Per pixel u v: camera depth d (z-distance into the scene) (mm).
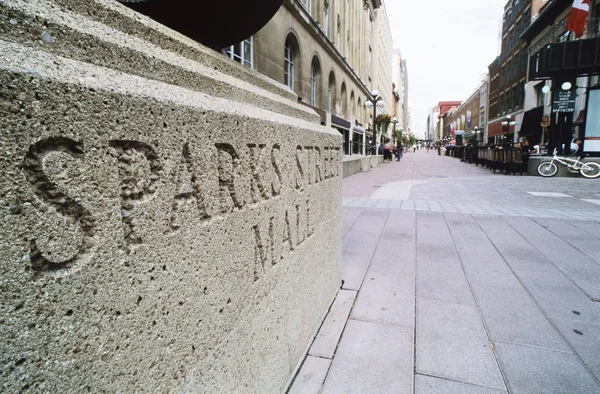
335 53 22641
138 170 992
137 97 982
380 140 46375
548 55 15961
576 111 22672
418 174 18578
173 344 1123
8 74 694
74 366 813
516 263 4324
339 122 24422
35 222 738
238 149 1481
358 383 2197
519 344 2613
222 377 1401
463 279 3832
